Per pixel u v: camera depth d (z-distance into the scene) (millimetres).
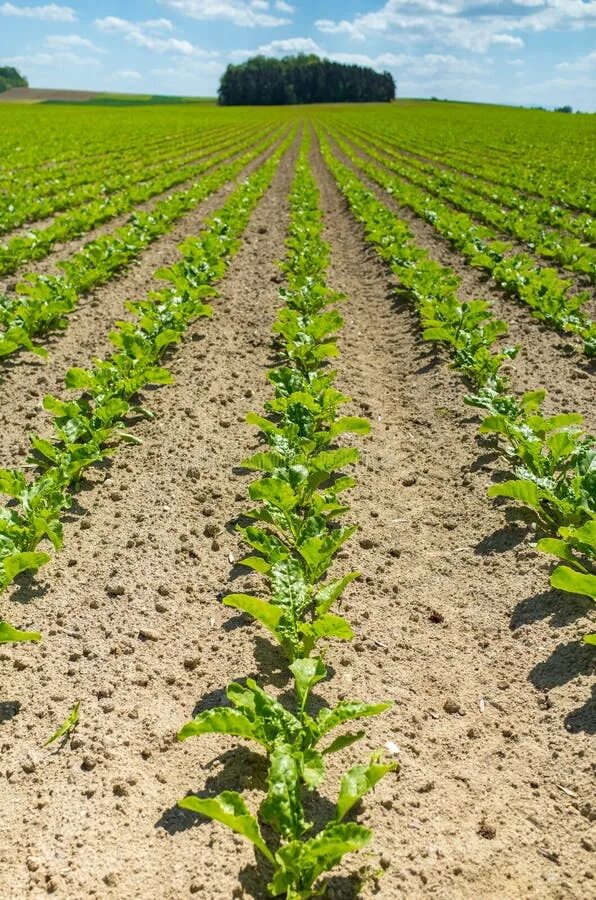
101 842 3076
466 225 14906
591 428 6871
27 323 8828
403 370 8727
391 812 3248
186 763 3494
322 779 3018
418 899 2881
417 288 10469
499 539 5254
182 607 4570
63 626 4348
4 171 24188
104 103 134000
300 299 9961
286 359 8852
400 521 5609
